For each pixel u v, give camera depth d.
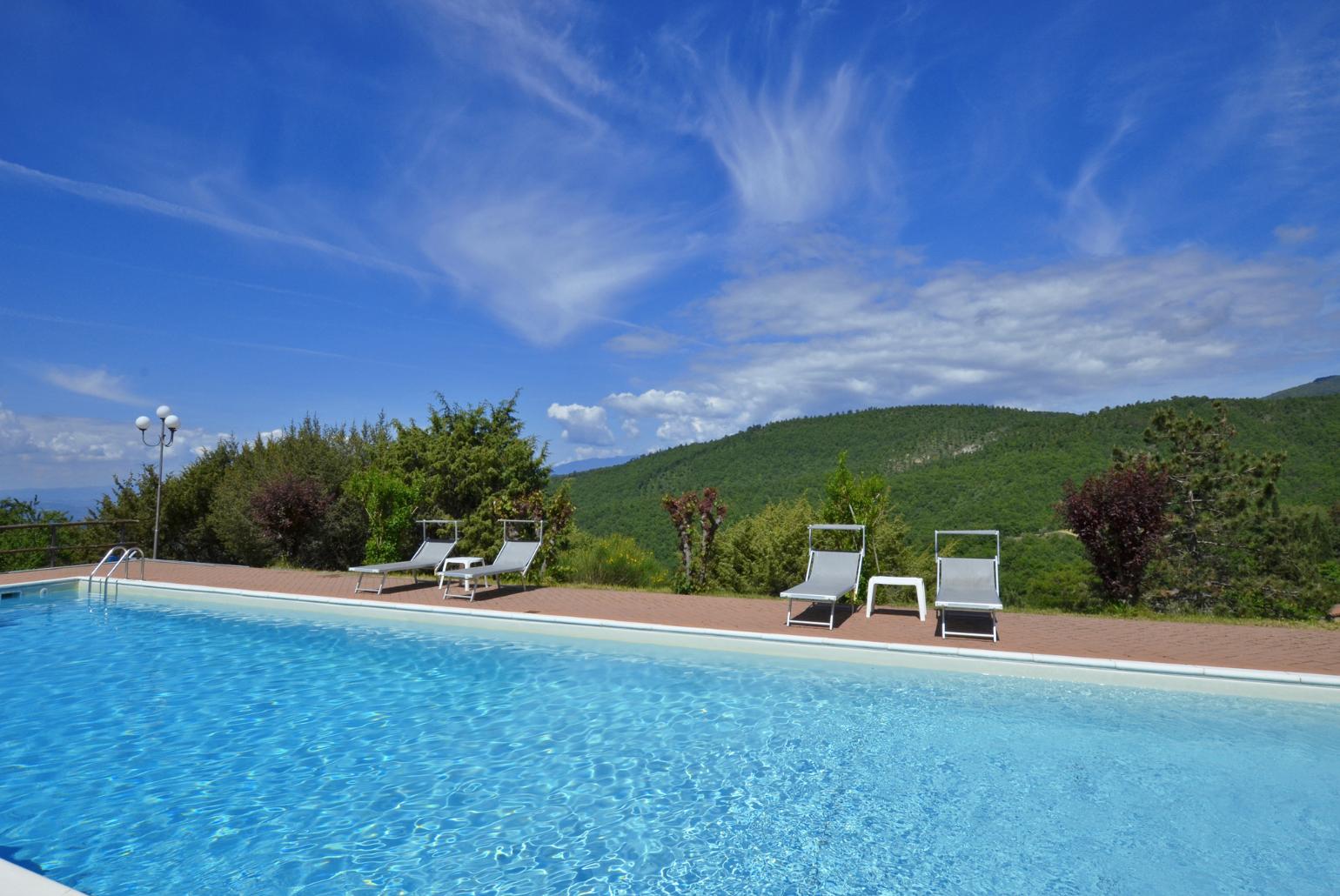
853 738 5.29
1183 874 3.42
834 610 8.77
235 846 3.78
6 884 2.34
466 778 4.67
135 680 6.94
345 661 7.61
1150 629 8.14
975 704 5.96
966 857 3.61
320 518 15.13
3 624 9.62
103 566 13.90
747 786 4.51
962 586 8.05
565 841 3.83
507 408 17.58
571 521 15.95
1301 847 3.66
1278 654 6.76
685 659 7.49
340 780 4.63
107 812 4.18
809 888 3.34
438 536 15.39
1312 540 18.97
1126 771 4.63
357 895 3.30
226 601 11.03
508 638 8.63
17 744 5.28
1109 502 10.70
